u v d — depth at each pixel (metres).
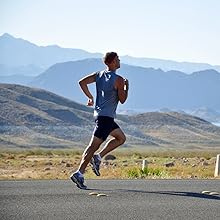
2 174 28.00
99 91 10.52
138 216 7.22
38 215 7.10
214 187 10.84
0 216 6.99
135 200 8.59
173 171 24.48
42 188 9.99
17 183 10.88
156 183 11.48
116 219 6.99
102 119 10.43
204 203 8.42
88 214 7.27
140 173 19.73
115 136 10.57
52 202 8.19
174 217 7.21
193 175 21.83
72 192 9.44
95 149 10.42
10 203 8.02
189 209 7.84
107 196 8.98
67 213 7.30
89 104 10.62
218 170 20.80
